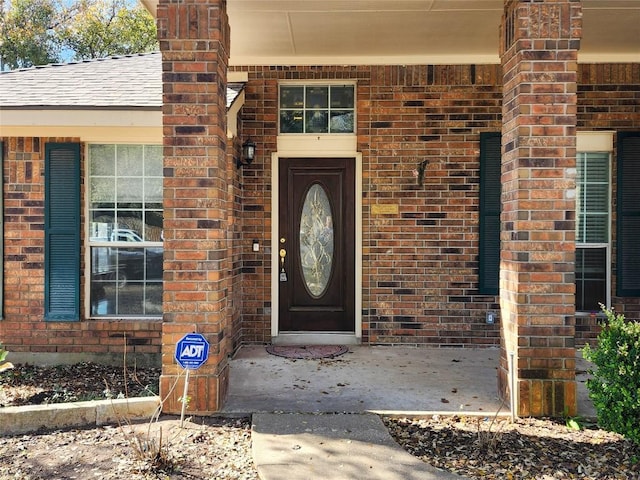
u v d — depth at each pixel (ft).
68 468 11.68
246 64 22.53
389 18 18.29
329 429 13.48
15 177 20.75
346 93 23.18
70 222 20.75
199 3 14.51
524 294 14.48
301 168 23.22
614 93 22.24
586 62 22.22
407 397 16.05
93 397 16.83
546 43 14.39
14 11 66.39
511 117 15.08
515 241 14.61
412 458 11.94
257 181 22.71
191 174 14.56
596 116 22.25
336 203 23.25
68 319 20.70
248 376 18.15
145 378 19.22
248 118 22.61
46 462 11.96
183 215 14.57
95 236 21.26
